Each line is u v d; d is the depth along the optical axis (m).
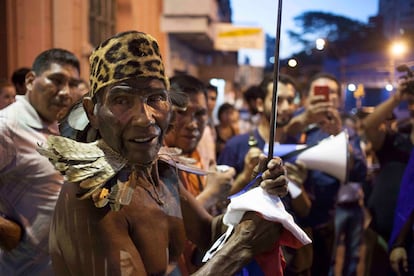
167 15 10.34
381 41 12.57
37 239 2.17
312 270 3.10
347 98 9.13
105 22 7.85
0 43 5.36
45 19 5.69
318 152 2.82
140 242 1.29
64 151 1.22
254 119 6.05
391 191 3.34
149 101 1.23
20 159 2.19
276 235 1.30
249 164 2.53
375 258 3.40
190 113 2.51
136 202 1.31
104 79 1.22
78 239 1.23
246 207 1.28
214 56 16.17
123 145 1.23
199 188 2.45
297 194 2.72
